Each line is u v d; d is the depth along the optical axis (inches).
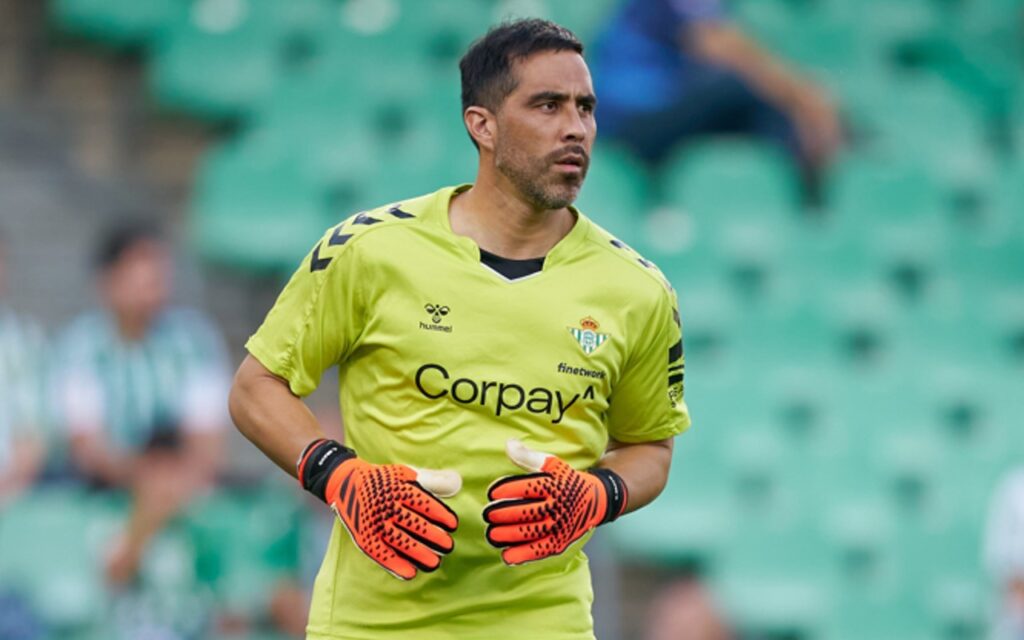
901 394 1373.0
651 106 1473.9
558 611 482.3
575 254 471.2
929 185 1536.7
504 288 461.7
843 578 1262.3
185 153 1512.1
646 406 496.7
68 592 1095.6
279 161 1443.2
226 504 1123.9
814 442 1332.4
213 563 1079.0
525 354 459.2
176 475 1122.0
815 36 1699.1
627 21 1482.5
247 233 1402.6
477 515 460.1
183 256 1385.3
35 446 1144.8
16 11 1583.4
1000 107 1732.3
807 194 1513.3
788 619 1236.5
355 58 1583.4
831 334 1408.7
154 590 1085.8
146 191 1454.2
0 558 1105.4
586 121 462.9
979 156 1649.9
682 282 1423.5
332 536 496.4
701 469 1299.2
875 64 1699.1
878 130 1652.3
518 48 459.8
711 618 1188.5
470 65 473.1
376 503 445.7
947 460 1334.9
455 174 1443.2
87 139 1494.8
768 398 1342.3
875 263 1480.1
